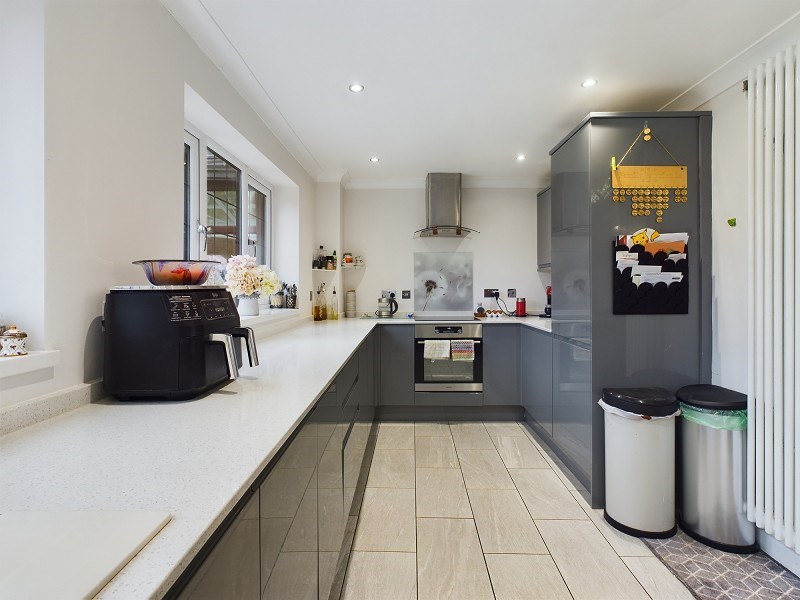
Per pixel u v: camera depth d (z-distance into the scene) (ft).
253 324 7.66
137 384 3.56
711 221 6.75
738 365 6.23
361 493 7.27
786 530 4.97
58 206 3.34
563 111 8.04
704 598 4.74
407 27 5.38
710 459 5.74
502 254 13.58
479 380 11.51
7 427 2.88
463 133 9.18
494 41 5.71
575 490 7.38
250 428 3.01
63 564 1.50
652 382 6.81
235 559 2.16
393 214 13.70
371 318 13.03
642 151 6.77
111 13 3.93
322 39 5.62
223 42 5.63
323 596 4.21
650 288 6.75
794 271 4.90
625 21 5.28
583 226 7.07
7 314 3.24
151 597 1.40
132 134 4.24
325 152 10.44
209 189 7.54
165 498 2.00
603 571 5.22
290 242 10.90
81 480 2.19
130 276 4.19
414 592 4.85
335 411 5.06
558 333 8.40
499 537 5.96
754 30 5.46
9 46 3.23
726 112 6.48
